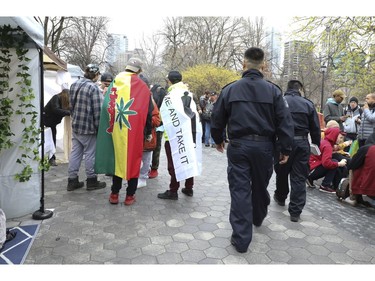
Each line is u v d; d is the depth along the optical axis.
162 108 4.25
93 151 4.63
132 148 3.87
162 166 6.67
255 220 3.37
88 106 4.43
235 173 3.02
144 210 3.96
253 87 2.98
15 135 3.62
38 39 3.19
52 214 3.73
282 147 3.03
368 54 7.91
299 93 3.89
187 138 4.12
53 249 2.93
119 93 3.91
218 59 29.08
